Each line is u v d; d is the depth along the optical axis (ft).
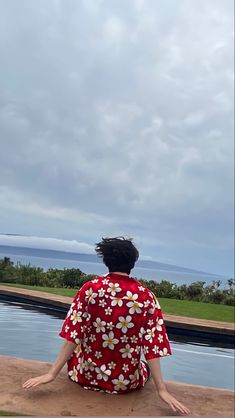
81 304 8.52
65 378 9.41
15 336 18.44
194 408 8.71
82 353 8.88
